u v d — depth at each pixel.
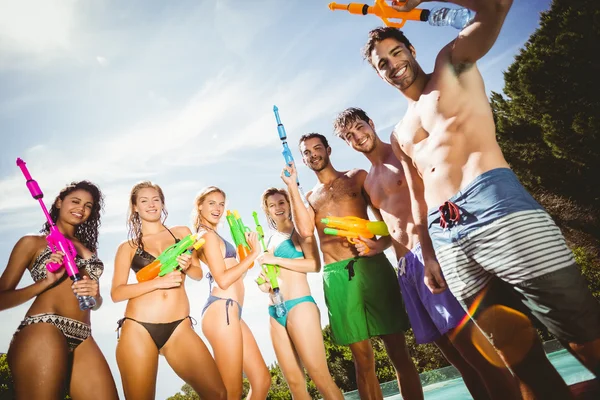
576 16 14.91
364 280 3.15
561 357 5.55
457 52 1.74
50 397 2.21
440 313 2.42
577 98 14.91
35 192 2.44
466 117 1.79
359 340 3.10
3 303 2.30
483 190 1.67
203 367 2.61
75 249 2.61
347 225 3.11
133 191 2.89
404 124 2.19
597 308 1.49
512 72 16.86
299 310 3.18
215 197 3.42
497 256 1.61
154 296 2.60
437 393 5.89
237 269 2.97
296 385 3.32
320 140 3.57
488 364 2.19
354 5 1.99
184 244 2.72
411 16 1.93
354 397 6.93
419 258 2.64
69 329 2.40
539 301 1.54
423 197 2.34
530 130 16.55
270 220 3.86
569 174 14.99
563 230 14.91
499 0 1.51
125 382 2.48
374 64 2.24
